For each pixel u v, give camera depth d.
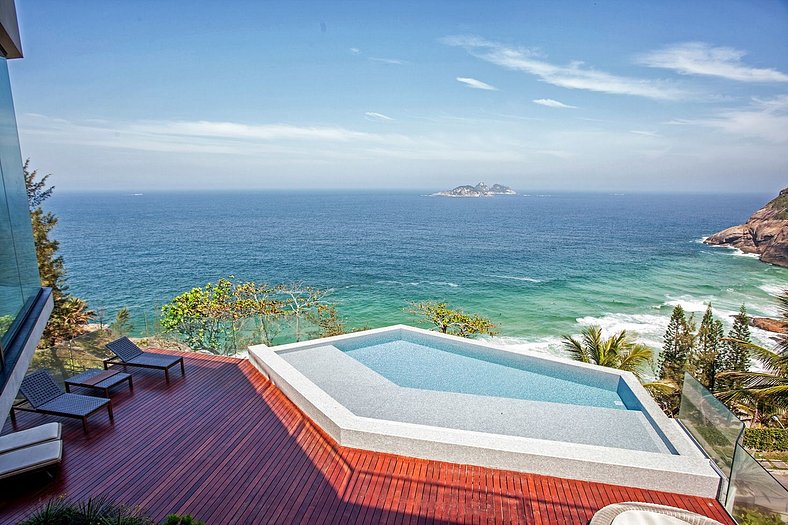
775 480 4.19
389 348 10.78
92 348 9.61
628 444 6.32
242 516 4.67
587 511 4.89
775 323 29.67
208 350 17.88
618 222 110.88
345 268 48.50
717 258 57.56
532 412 7.20
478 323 20.16
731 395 13.39
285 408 7.17
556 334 28.89
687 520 4.58
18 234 5.82
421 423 6.83
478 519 4.72
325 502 4.93
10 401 4.20
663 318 32.38
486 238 75.56
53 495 4.89
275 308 20.06
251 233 77.75
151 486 5.12
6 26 5.12
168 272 45.00
